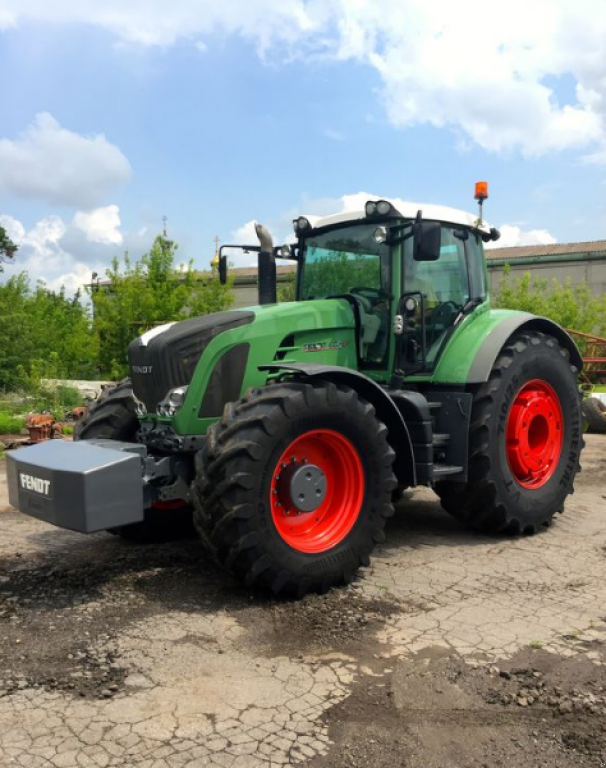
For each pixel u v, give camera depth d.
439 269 5.29
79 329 21.08
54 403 15.38
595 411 11.73
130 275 17.45
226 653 3.26
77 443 4.20
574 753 2.49
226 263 5.80
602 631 3.50
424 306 5.08
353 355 5.06
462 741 2.56
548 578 4.32
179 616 3.70
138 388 4.55
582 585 4.19
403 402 4.70
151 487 4.21
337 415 4.06
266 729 2.62
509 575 4.38
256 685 2.95
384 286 5.02
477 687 2.94
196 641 3.38
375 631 3.51
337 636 3.45
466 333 5.33
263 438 3.77
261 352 4.55
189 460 4.38
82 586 4.16
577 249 32.69
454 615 3.71
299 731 2.61
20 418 13.51
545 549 4.97
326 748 2.51
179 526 5.12
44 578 4.31
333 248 5.36
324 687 2.94
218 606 3.84
